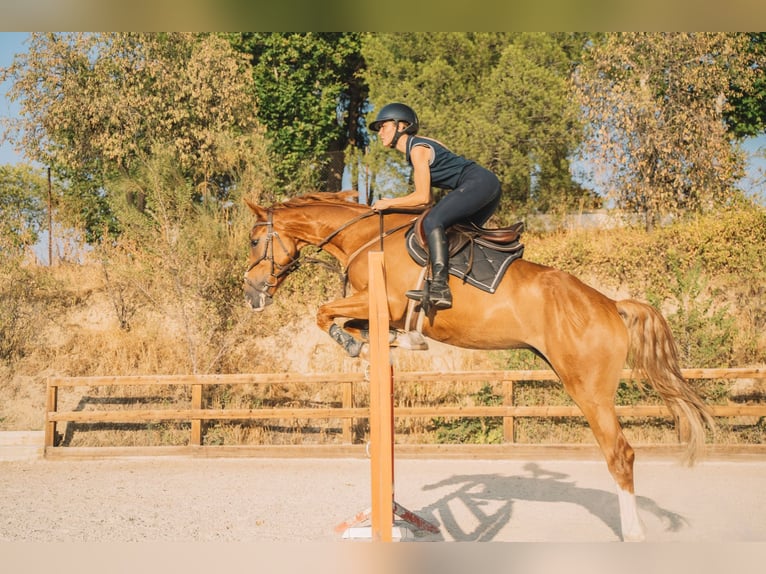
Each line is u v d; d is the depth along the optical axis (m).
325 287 11.30
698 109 12.03
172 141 12.52
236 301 10.98
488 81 12.24
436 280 4.33
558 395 9.13
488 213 4.73
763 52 12.03
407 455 8.24
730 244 10.88
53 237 12.19
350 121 17.25
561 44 12.79
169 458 8.34
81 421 8.52
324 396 9.89
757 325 10.27
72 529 5.01
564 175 12.95
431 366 10.03
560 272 4.54
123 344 10.58
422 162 4.60
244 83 13.38
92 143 12.38
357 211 5.06
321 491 6.44
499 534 4.89
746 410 7.97
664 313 10.51
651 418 8.84
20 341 10.70
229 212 12.27
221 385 9.75
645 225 12.19
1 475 7.34
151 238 10.76
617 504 5.88
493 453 8.15
